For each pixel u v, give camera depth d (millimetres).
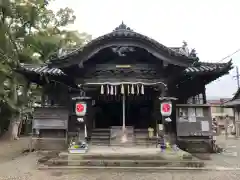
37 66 14344
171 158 9336
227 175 8062
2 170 8914
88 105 13891
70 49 14812
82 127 11391
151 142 12789
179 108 12914
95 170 8562
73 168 8672
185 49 14906
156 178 7590
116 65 11875
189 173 8312
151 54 11445
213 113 39750
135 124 17422
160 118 14570
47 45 21188
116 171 8445
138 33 10680
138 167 8648
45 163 9320
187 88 13930
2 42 18688
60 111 13453
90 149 11039
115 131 13117
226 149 14578
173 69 11781
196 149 12688
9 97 20156
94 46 10836
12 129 22297
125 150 10727
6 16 19531
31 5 19953
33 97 23281
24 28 20812
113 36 10633
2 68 18281
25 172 8555
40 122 13352
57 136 13461
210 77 13828
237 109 27844
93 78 12023
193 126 12719
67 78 13711
